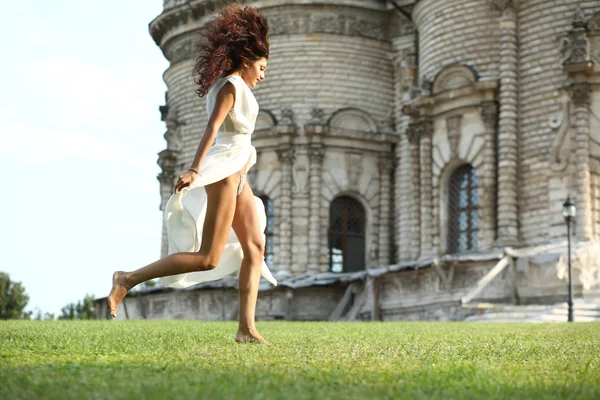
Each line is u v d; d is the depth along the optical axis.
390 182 53.69
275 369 6.05
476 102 44.78
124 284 8.73
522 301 38.66
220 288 50.22
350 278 47.69
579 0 42.41
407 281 44.19
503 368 6.48
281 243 51.84
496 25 44.97
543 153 42.47
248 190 9.46
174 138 58.69
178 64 58.66
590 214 40.72
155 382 5.09
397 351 8.12
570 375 6.19
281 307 49.97
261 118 53.84
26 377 5.25
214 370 5.86
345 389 5.05
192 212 8.97
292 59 53.72
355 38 53.94
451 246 46.25
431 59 47.88
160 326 17.45
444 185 46.44
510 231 42.75
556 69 42.50
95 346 8.14
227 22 9.52
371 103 53.91
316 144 52.31
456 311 40.88
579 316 33.56
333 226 53.19
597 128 41.38
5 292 68.94
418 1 49.47
